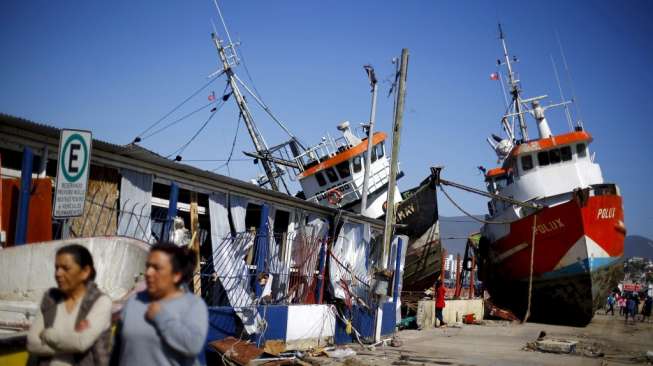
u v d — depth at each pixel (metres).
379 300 15.88
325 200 25.58
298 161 27.52
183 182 10.92
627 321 32.66
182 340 3.51
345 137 26.77
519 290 26.22
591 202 22.62
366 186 20.50
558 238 23.27
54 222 9.05
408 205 21.75
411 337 17.98
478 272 32.16
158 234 11.26
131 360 3.58
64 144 6.57
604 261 22.86
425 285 24.09
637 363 13.87
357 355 13.09
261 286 12.09
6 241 7.78
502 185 30.14
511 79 30.50
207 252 13.80
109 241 6.16
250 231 12.34
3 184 7.88
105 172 9.48
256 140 27.34
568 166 24.66
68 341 3.66
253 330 11.27
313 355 12.49
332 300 14.51
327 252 14.56
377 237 18.58
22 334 4.75
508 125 30.81
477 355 14.09
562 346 15.38
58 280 3.77
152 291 3.67
